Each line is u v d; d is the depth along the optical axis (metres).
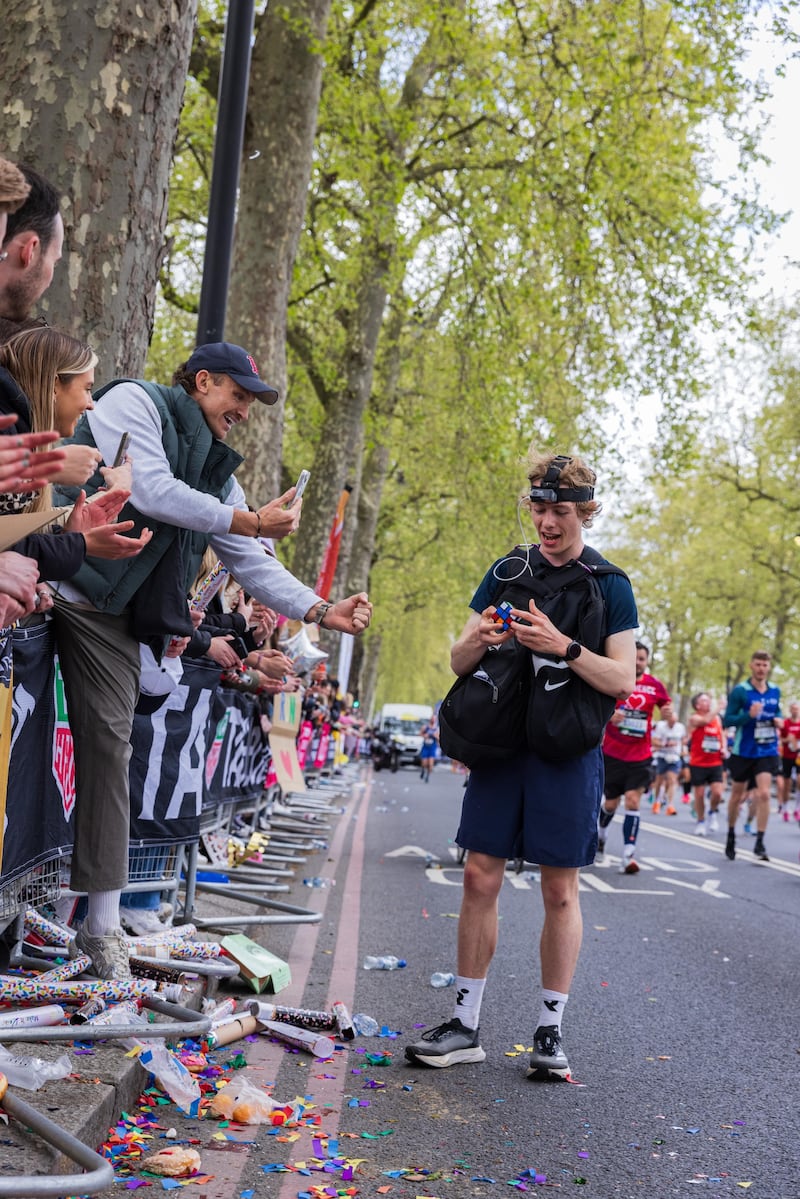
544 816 4.15
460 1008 4.29
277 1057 4.11
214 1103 3.43
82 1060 3.28
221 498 4.41
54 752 3.88
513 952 6.38
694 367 20.08
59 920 4.51
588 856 4.19
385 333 26.34
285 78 13.02
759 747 13.12
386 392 26.53
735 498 42.53
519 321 20.20
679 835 16.73
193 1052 3.94
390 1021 4.73
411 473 33.59
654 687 10.97
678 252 19.12
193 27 5.72
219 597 6.23
